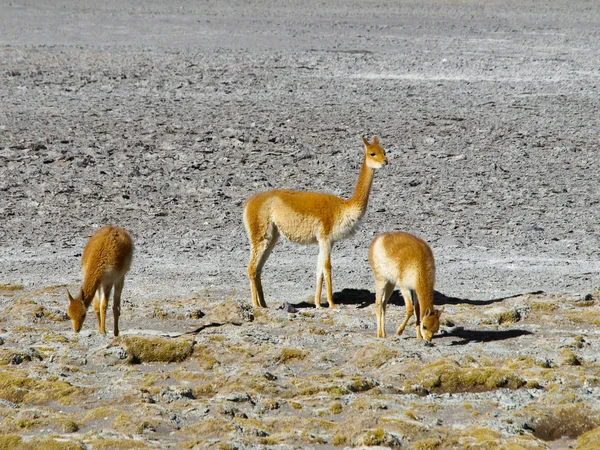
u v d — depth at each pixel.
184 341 18.31
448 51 88.50
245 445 13.16
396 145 49.91
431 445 13.25
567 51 89.06
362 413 14.62
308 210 23.78
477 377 16.14
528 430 14.15
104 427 14.22
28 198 38.44
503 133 52.75
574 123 55.69
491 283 26.80
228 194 40.31
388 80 71.56
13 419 14.33
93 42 91.44
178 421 14.36
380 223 35.69
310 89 67.25
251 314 21.91
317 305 24.02
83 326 21.70
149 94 64.19
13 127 51.84
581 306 23.61
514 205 38.75
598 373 16.86
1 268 28.44
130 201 38.69
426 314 19.34
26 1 129.12
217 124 54.28
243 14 123.06
